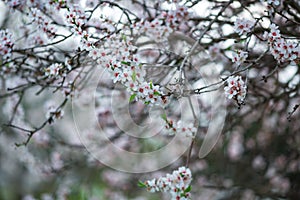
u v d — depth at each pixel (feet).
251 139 9.58
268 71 7.74
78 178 9.86
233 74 5.74
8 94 7.51
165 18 6.78
